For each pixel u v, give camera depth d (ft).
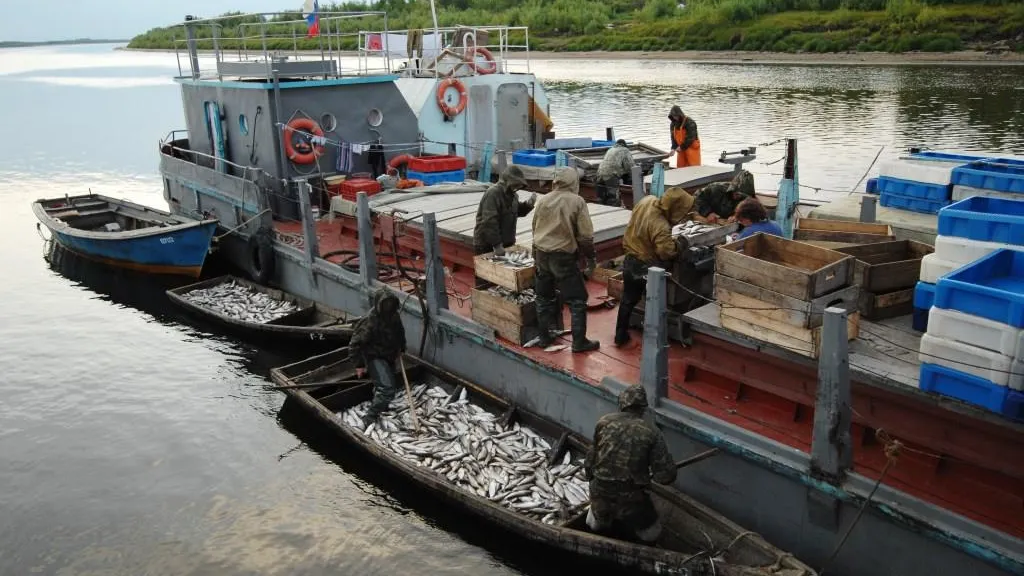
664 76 185.68
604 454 21.58
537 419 28.12
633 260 26.53
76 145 120.67
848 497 19.51
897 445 18.49
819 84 150.20
